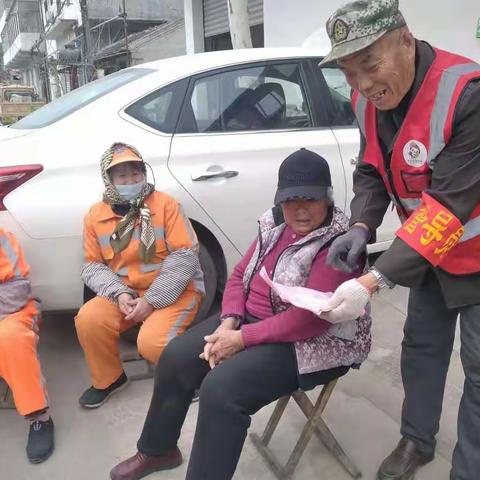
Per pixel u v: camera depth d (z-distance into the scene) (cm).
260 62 331
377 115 180
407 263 161
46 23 3127
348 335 196
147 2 2195
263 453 230
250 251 223
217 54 331
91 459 236
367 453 232
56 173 279
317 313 164
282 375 191
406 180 176
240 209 311
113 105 301
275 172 317
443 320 204
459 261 175
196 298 275
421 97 161
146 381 292
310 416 212
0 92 2108
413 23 496
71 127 295
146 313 263
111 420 261
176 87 310
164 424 213
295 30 701
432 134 160
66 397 280
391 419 253
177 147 302
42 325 350
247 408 188
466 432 191
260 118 325
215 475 185
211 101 316
